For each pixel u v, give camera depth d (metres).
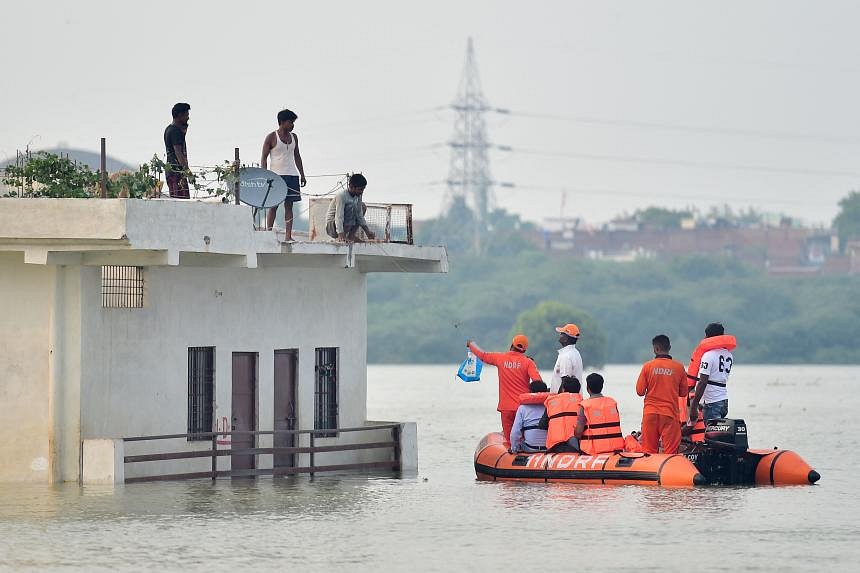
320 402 77.25
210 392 71.69
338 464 77.25
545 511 59.94
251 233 67.88
